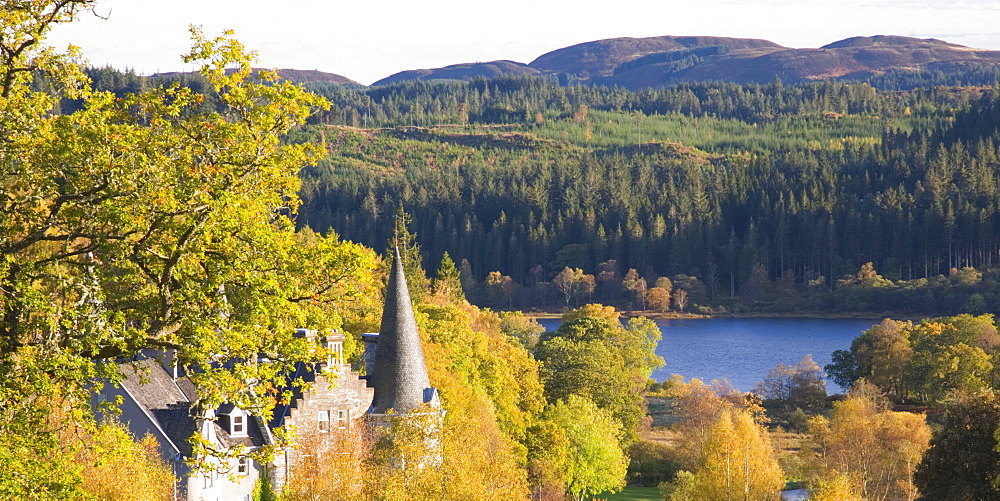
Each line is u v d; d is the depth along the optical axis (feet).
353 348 251.80
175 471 183.83
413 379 220.43
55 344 92.68
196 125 99.86
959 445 214.69
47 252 106.32
